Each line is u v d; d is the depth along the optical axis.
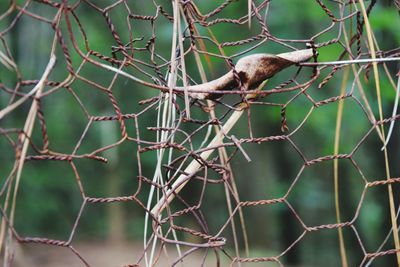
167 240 2.26
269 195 14.05
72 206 15.82
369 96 6.87
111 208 15.63
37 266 9.36
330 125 9.86
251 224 14.65
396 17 6.52
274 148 13.84
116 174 15.16
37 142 11.89
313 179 14.77
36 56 11.23
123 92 12.70
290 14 8.39
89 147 15.17
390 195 2.70
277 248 14.93
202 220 2.44
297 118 8.82
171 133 2.37
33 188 14.93
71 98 13.34
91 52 2.28
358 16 2.71
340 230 2.92
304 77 8.95
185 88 2.35
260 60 2.48
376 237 11.71
